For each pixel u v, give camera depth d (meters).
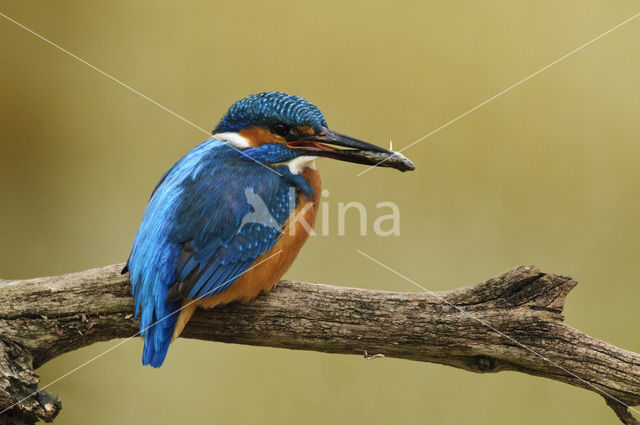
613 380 6.34
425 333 6.54
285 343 6.80
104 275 6.67
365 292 6.73
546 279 6.41
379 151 7.58
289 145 7.44
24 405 6.12
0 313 6.48
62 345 6.59
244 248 6.55
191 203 6.57
